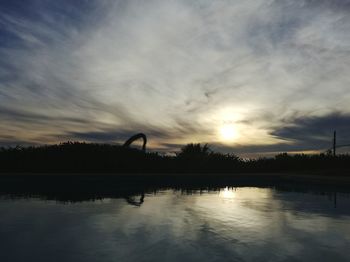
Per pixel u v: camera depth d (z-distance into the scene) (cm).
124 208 684
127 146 2119
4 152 1705
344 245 419
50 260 343
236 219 587
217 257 364
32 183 1252
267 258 363
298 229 509
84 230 477
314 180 1513
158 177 1515
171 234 462
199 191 1109
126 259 351
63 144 1912
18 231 466
